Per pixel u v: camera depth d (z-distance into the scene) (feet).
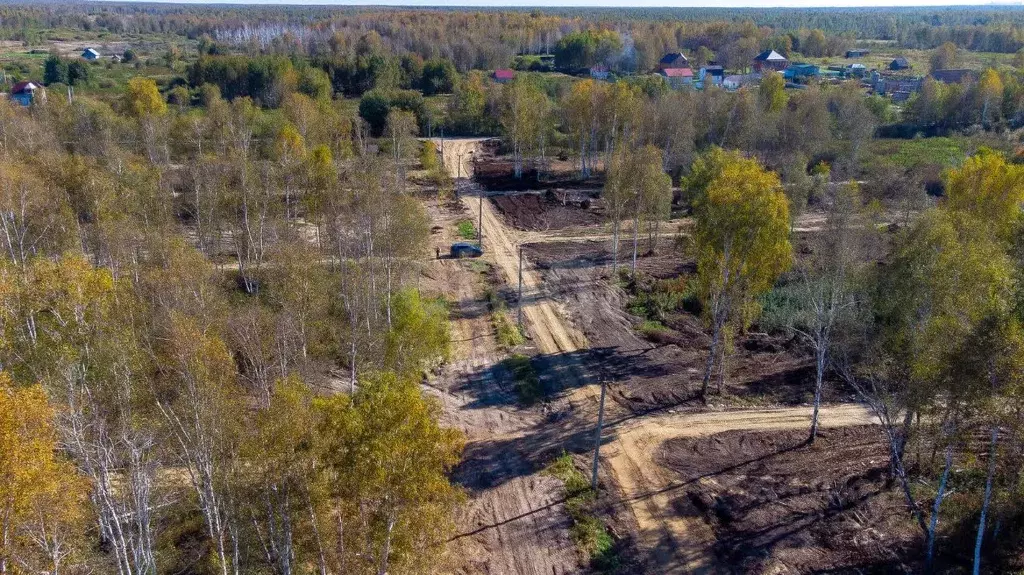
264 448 64.64
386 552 63.98
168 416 84.12
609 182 194.70
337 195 154.30
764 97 348.59
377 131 383.04
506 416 129.08
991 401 74.43
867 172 286.05
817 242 178.40
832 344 122.93
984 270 92.43
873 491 106.83
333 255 152.46
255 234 176.86
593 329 166.09
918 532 98.07
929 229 109.50
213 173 183.42
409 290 149.89
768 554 95.25
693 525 101.35
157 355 93.76
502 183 301.22
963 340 75.87
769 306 170.71
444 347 144.36
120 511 85.46
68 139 250.37
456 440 67.21
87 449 78.59
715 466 114.62
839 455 116.67
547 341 159.84
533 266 205.77
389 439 59.62
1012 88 397.80
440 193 280.31
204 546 91.50
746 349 156.15
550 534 99.40
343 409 62.39
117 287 102.22
